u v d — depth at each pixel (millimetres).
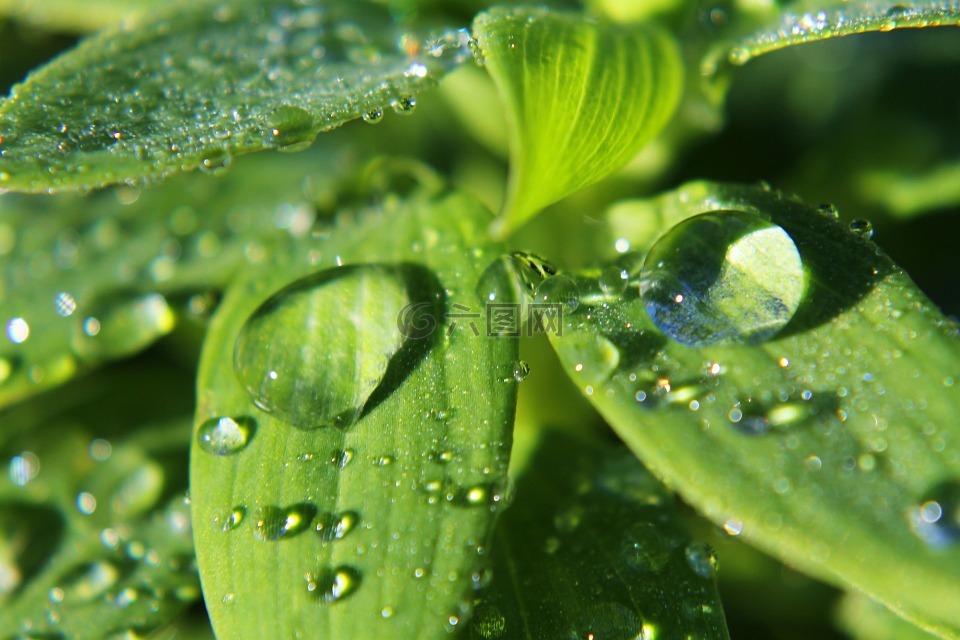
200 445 98
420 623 94
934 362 96
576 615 98
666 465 94
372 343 99
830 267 99
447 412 97
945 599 91
